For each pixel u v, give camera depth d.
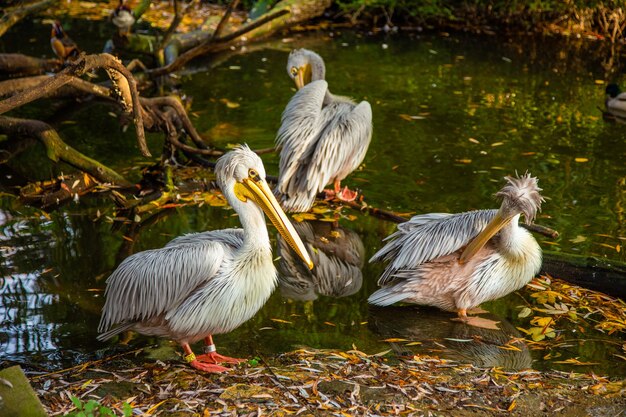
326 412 3.78
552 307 5.18
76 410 3.72
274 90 9.62
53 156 7.02
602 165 7.64
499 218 4.76
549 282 5.49
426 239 5.04
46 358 4.47
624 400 4.03
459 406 3.90
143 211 6.55
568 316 5.07
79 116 8.71
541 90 9.88
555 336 4.85
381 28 12.59
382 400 3.92
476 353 4.65
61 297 5.20
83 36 11.30
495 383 4.16
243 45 11.47
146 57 10.64
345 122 6.54
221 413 3.75
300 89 6.88
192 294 4.17
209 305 4.16
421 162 7.61
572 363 4.54
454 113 8.96
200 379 4.12
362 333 4.88
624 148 8.09
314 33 12.22
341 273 5.70
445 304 5.11
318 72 7.54
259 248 4.28
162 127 7.45
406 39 12.04
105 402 3.84
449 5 13.01
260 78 10.05
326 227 6.37
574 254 5.68
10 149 7.77
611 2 12.20
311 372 4.21
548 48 11.76
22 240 6.01
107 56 5.38
